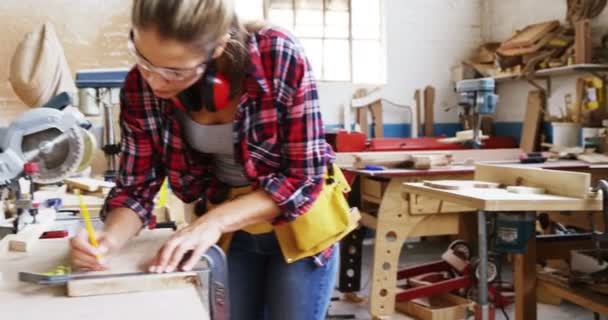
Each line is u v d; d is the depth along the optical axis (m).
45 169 1.89
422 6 5.17
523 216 1.91
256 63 1.00
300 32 4.93
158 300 0.73
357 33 5.05
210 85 0.97
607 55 3.96
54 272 0.83
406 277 3.24
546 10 4.60
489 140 4.43
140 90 1.07
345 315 3.08
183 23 0.79
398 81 5.13
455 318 2.91
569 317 2.95
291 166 1.06
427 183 2.16
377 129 5.03
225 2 0.85
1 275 0.82
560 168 3.02
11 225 1.28
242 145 1.07
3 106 3.68
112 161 2.29
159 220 1.46
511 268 3.79
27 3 3.69
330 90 4.98
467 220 2.88
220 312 0.89
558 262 2.60
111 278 0.77
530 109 4.54
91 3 3.78
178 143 1.13
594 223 2.34
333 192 1.21
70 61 3.77
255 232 1.24
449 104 5.28
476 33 5.33
